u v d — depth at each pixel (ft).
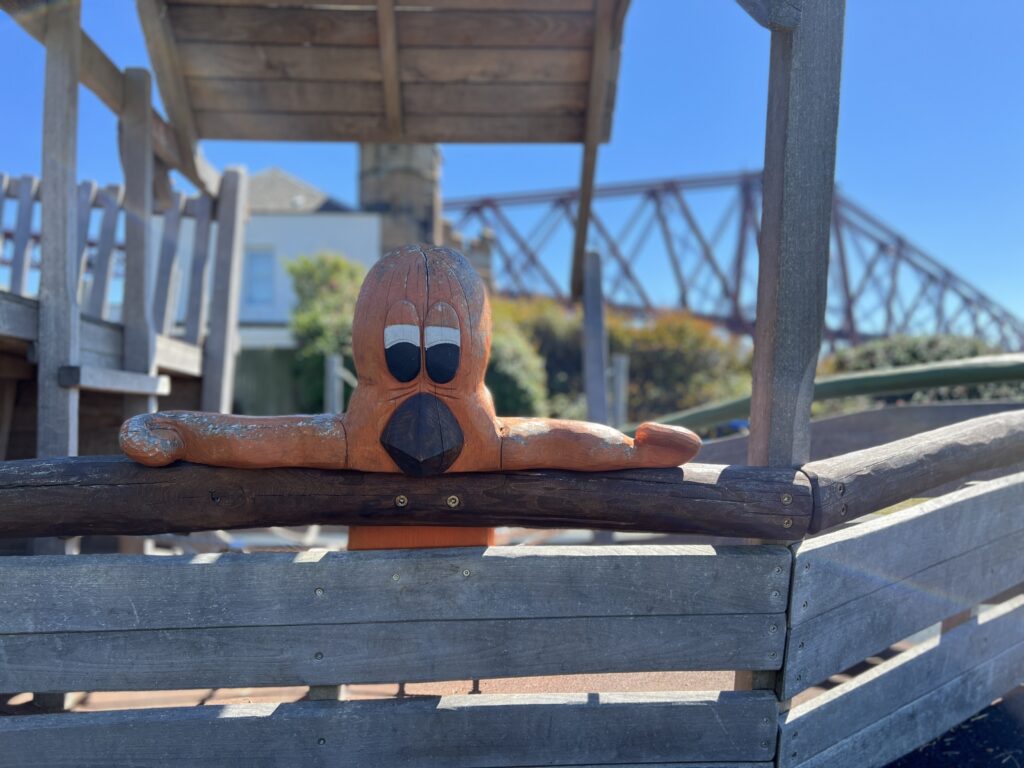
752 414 6.89
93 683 5.88
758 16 6.20
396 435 5.65
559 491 6.12
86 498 5.81
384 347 5.65
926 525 7.65
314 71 13.66
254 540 18.45
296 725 6.07
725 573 6.45
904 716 7.70
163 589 5.91
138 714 6.00
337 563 6.05
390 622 6.12
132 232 12.21
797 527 6.37
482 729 6.28
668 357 53.31
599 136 14.44
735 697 6.57
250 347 47.75
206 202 15.98
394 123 14.42
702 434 25.64
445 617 6.17
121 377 10.90
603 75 13.44
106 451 12.50
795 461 6.63
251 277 55.21
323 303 47.19
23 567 5.80
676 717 6.48
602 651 6.34
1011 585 8.69
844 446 13.93
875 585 7.20
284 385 47.78
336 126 14.61
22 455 11.75
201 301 15.88
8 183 16.63
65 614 5.83
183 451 5.85
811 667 6.73
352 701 6.25
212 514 5.90
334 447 5.84
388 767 6.18
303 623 6.04
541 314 55.36
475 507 6.08
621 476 6.21
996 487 8.45
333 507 5.97
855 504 6.60
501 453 5.98
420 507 6.04
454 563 6.16
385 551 6.17
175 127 13.75
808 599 6.63
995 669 8.74
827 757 6.97
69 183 9.45
